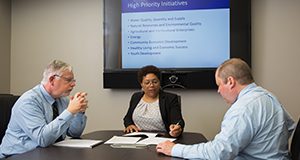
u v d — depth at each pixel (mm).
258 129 1475
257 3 3109
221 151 1409
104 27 3279
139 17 3232
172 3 3178
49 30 3467
